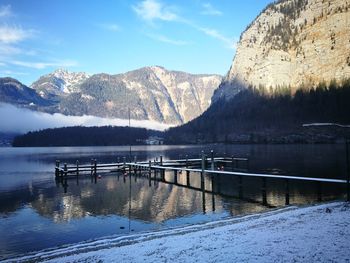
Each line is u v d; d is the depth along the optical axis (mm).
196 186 55969
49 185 59844
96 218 35500
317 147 126000
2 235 30016
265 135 173500
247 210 36906
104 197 47344
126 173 75688
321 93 180875
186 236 22359
